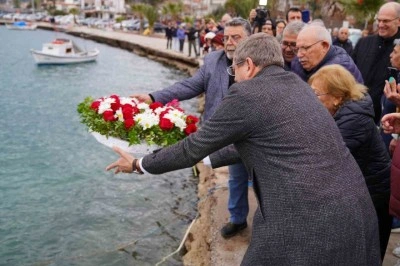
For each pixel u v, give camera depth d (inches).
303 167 71.1
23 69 851.4
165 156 84.9
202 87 138.1
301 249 70.1
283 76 78.2
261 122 73.8
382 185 103.7
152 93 134.0
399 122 104.0
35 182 279.4
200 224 186.5
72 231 212.2
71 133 399.2
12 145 359.6
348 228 70.1
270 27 221.3
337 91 94.2
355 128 94.9
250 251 76.4
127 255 188.2
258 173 75.7
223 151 98.7
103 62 995.3
